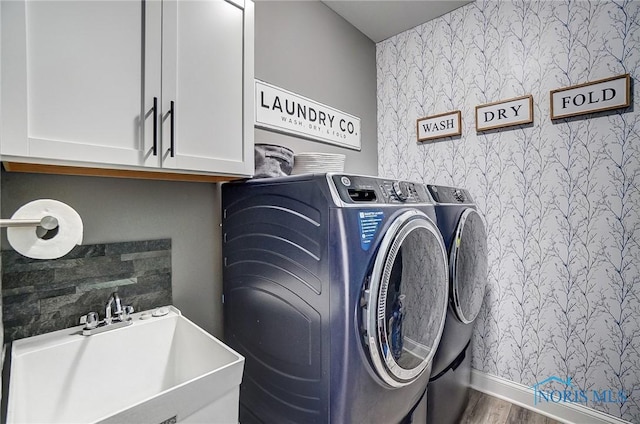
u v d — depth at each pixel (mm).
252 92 1351
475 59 2271
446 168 2432
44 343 1070
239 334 1473
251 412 1408
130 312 1262
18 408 942
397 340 1187
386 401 1201
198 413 854
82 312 1203
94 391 1112
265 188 1307
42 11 833
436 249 1449
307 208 1134
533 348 2037
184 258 1520
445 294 1522
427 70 2527
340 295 1031
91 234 1238
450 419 1764
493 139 2195
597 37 1794
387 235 1151
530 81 2031
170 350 1308
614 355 1760
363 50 2699
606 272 1784
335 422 1044
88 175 1214
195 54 1151
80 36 896
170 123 1077
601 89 1771
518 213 2092
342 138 2455
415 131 2605
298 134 2080
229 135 1263
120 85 972
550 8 1949
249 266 1403
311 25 2207
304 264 1139
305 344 1142
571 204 1892
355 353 1050
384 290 1094
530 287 2049
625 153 1719
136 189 1366
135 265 1350
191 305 1541
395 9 2375
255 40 1832
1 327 818
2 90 774
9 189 1079
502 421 1900
